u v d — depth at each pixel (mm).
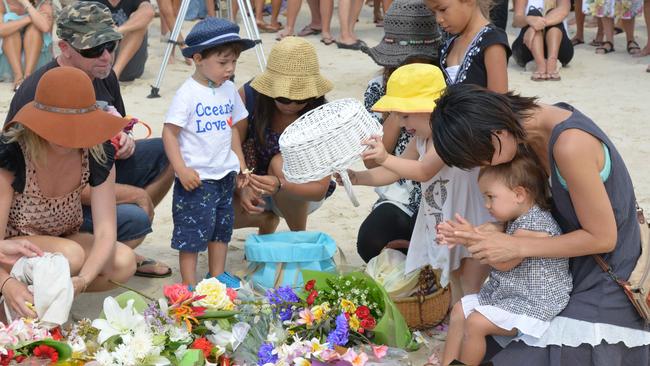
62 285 3695
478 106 3219
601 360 3346
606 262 3381
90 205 4598
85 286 3955
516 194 3475
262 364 3641
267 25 12148
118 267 4281
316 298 4031
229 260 5273
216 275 4801
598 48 11133
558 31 9930
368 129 3926
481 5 4520
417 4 4711
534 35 9930
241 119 4832
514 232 3500
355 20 11383
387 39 4781
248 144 4977
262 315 3873
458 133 3219
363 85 9578
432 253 4203
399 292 4316
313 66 4684
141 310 3922
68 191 4086
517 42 10312
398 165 3982
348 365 3525
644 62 10648
